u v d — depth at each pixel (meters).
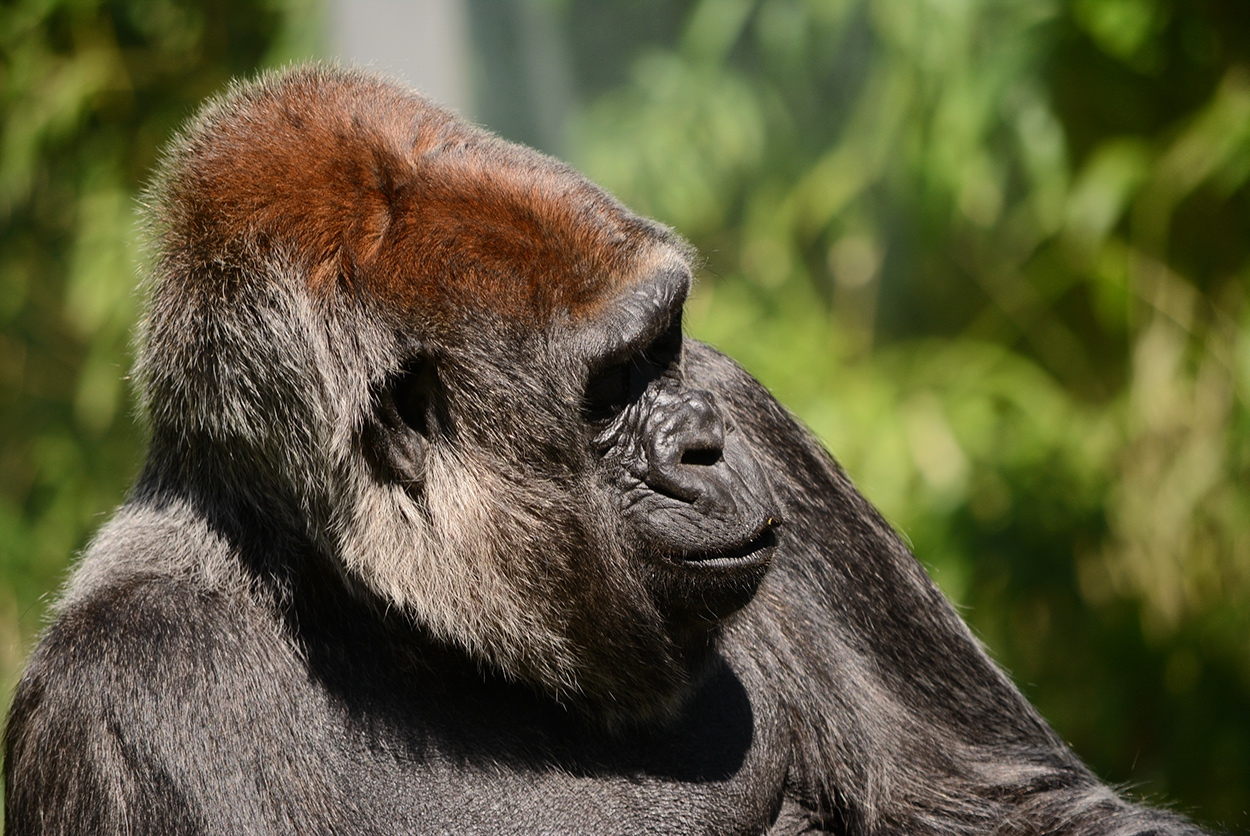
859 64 31.64
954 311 32.28
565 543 12.02
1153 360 29.19
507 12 26.98
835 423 28.84
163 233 12.62
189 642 11.78
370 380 11.70
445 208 11.66
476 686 12.52
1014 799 14.30
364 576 11.89
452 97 24.86
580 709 12.54
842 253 32.66
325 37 26.52
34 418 35.28
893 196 31.56
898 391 30.56
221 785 11.38
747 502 11.98
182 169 12.52
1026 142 28.61
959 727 14.88
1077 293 31.03
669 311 11.87
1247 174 27.27
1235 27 27.94
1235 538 28.72
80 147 34.06
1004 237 31.20
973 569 28.64
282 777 11.66
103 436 34.81
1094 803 14.18
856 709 14.00
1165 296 29.08
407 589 11.91
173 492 12.88
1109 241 29.89
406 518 11.97
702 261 14.34
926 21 27.97
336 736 12.05
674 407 12.14
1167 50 28.44
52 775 11.55
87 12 33.03
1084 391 31.03
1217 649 28.67
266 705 11.83
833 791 13.93
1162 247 29.11
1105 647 29.03
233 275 11.93
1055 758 15.01
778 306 31.55
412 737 12.19
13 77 32.88
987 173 29.22
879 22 28.72
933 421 29.67
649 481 12.02
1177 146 28.08
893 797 13.95
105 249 32.72
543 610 12.12
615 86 31.36
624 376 12.16
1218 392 28.77
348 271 11.68
